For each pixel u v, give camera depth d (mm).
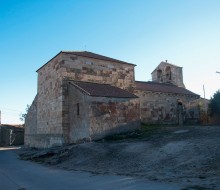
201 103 36188
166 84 37375
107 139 20078
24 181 11180
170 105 32750
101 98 20891
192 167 10727
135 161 13328
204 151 12500
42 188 9539
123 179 10031
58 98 23281
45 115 25938
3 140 48875
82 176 11477
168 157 12828
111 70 26172
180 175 9805
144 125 27375
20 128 51281
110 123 21062
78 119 21281
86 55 24656
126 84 27203
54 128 23641
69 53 23562
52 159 17641
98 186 9172
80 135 20828
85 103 20594
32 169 14875
